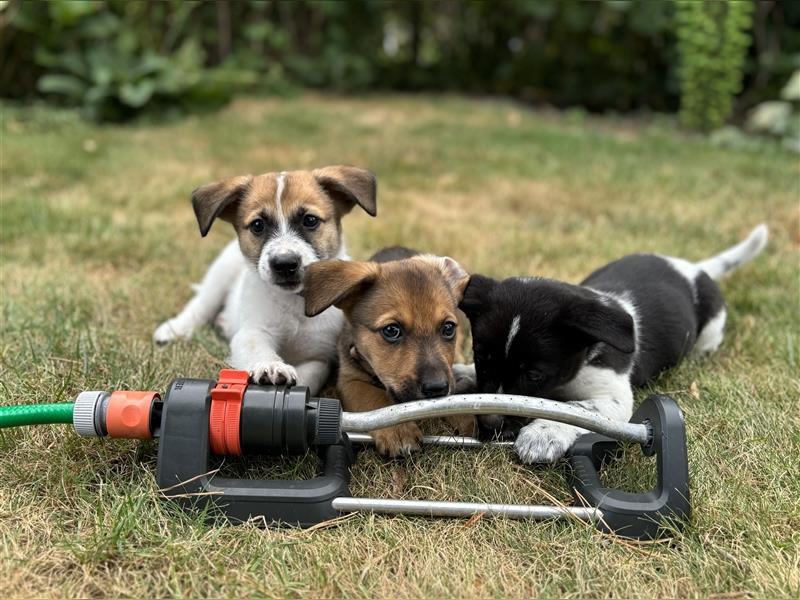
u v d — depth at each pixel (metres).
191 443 0.58
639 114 3.00
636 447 0.68
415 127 2.48
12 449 0.65
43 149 1.80
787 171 1.91
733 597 0.53
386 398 0.74
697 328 0.94
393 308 0.73
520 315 0.73
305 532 0.57
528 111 3.04
